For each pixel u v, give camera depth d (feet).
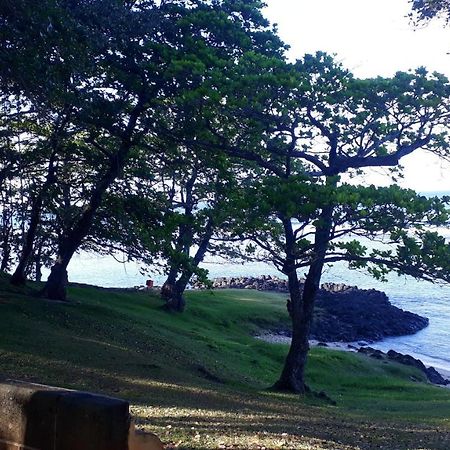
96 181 82.48
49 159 77.61
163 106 71.67
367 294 190.80
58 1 55.52
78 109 67.92
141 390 49.34
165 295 124.06
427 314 190.19
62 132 71.56
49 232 90.94
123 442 12.52
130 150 81.35
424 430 47.21
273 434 34.81
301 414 50.11
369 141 66.13
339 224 58.54
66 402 12.93
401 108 61.41
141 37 72.23
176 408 42.63
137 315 102.42
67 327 72.79
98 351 63.16
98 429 12.59
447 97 61.31
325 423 45.47
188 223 66.23
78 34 54.90
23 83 50.75
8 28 47.80
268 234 63.46
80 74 59.93
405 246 56.34
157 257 82.02
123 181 83.46
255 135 63.82
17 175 74.54
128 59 73.05
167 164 82.23
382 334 156.35
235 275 263.29
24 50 49.08
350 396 77.66
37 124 74.08
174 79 68.90
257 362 89.76
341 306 174.19
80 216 84.84
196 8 79.30
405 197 55.21
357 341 148.15
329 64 65.92
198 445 29.09
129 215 83.66
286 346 105.70
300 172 66.59
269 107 62.49
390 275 285.64
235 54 74.95
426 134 65.00
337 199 53.98
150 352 71.72
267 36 78.79
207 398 50.80
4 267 97.50
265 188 58.29
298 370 69.26
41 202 82.23
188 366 70.79
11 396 13.56
